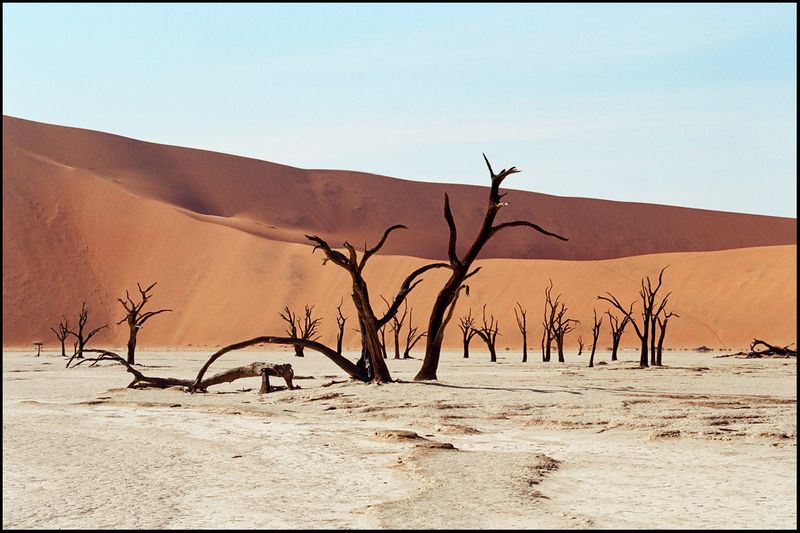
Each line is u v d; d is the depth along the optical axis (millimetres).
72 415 17828
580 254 160500
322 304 101062
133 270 112438
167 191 142250
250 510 8523
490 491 9305
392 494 9375
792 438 13828
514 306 96125
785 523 7965
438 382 26641
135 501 8984
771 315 88375
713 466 11375
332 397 21719
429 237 159250
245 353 77188
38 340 101125
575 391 22859
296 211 156000
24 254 111688
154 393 24219
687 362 52594
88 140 146625
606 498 9148
